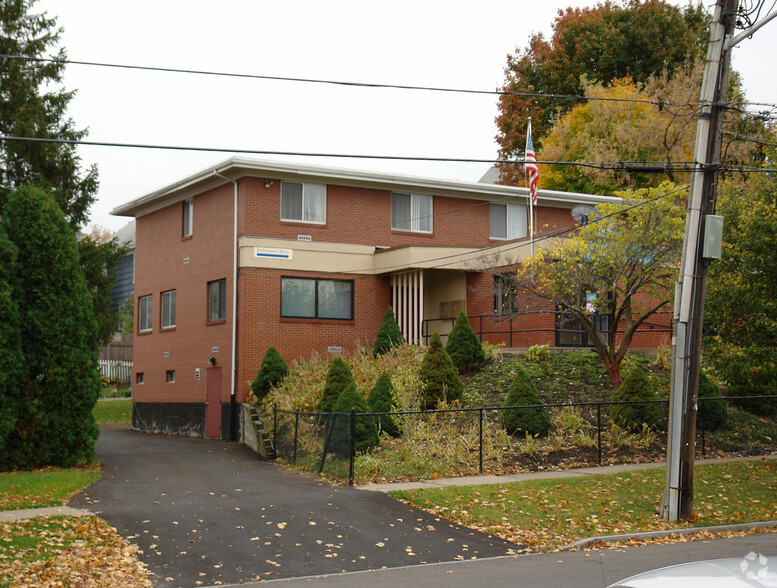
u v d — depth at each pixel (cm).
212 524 1280
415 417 1964
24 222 1881
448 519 1345
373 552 1155
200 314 2831
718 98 1405
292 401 2234
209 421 2739
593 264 2098
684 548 1198
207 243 2812
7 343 1805
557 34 4800
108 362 4662
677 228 2072
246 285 2600
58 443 1867
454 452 1781
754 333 1688
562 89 4553
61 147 3338
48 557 1061
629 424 1997
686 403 1402
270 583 997
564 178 4138
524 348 2628
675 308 1441
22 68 3238
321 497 1485
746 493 1570
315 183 2750
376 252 2816
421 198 2944
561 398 2172
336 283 2767
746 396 2216
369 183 2827
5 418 1786
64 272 1898
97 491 1550
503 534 1267
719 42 1397
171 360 3003
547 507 1414
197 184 2816
